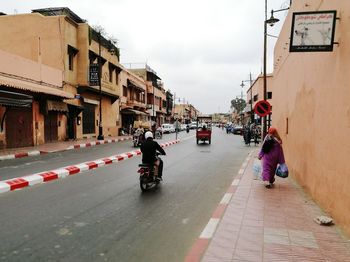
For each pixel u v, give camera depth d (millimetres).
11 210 7023
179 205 7664
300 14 6207
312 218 6352
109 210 7152
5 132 19984
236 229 5711
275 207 7156
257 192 8680
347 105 5469
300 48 6223
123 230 5875
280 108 15266
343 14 5758
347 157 5445
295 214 6621
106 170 12875
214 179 11141
